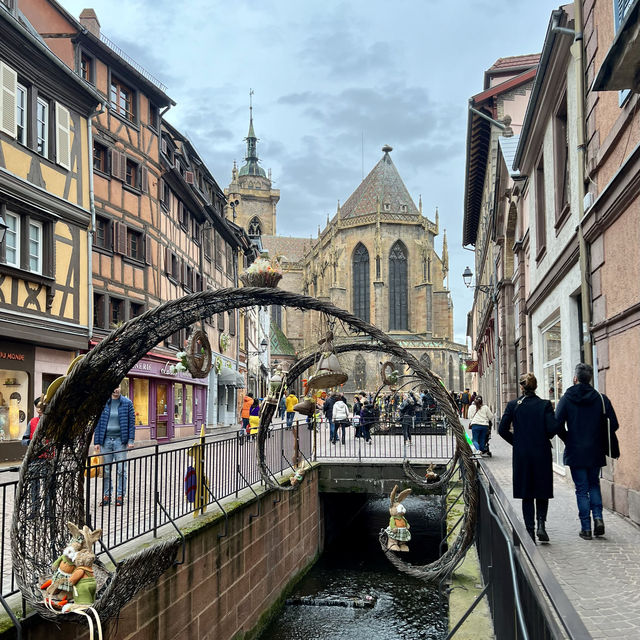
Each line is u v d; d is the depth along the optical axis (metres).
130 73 24.44
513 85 30.45
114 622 6.06
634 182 8.16
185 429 30.69
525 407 7.57
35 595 5.00
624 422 9.06
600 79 7.40
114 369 6.34
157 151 26.59
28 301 17.41
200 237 34.41
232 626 9.75
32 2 21.89
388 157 85.88
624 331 8.98
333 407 25.83
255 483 12.59
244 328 48.97
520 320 21.52
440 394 7.07
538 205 16.14
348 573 15.24
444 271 81.31
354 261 81.19
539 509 7.64
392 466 17.69
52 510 5.91
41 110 18.56
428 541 18.94
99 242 22.59
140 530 8.16
